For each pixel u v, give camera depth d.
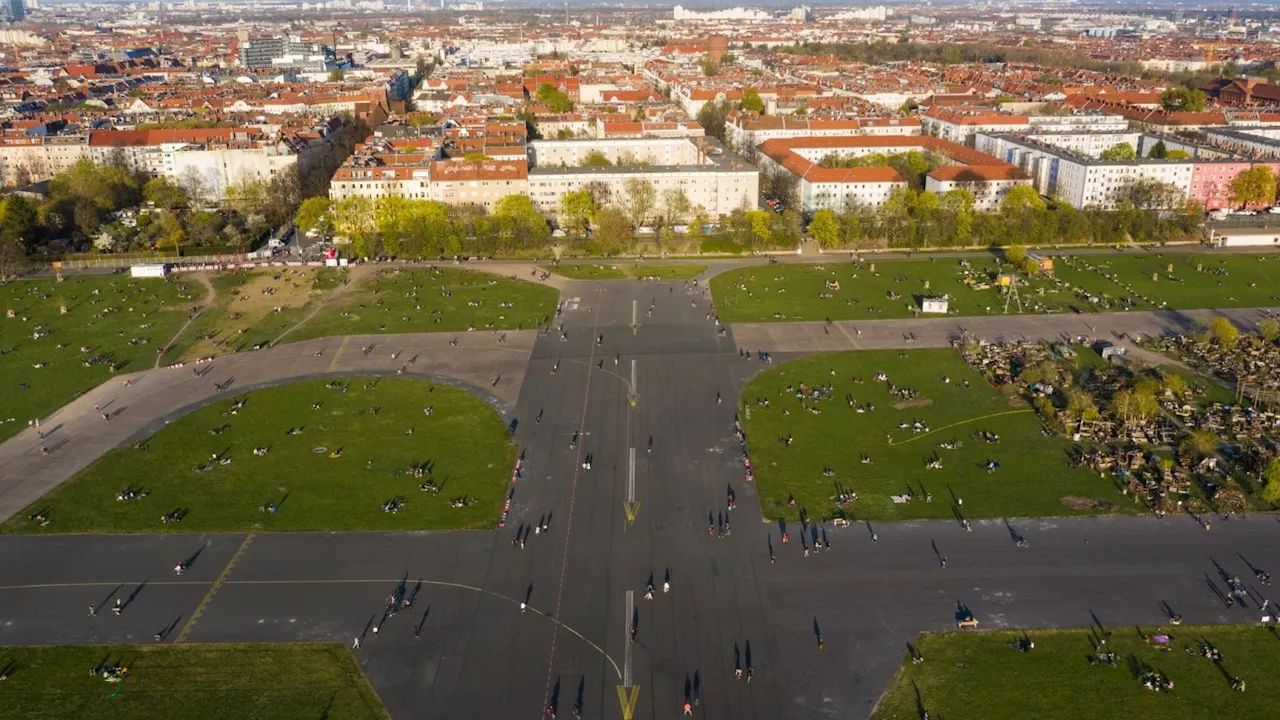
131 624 197.00
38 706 175.38
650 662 186.12
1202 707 174.25
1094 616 197.88
